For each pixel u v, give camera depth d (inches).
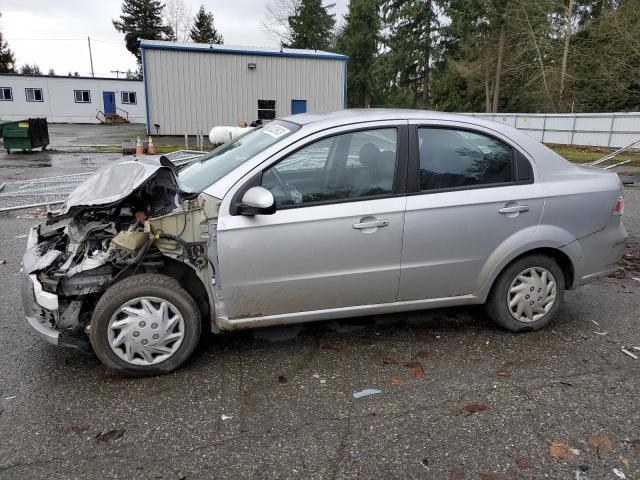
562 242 148.5
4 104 1612.9
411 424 110.8
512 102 1689.2
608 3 1259.2
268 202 119.0
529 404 118.1
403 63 1851.6
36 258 131.3
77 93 1665.8
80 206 131.1
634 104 1237.7
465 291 146.1
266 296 131.1
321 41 2202.3
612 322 164.7
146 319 125.3
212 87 985.5
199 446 103.3
